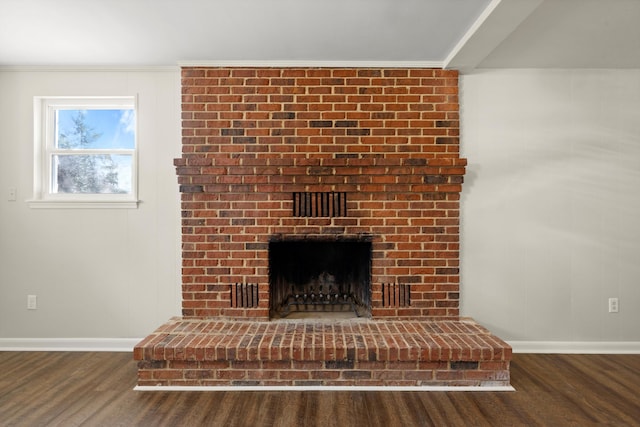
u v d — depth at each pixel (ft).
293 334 9.32
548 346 10.71
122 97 10.81
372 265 10.43
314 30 8.52
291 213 10.33
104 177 11.21
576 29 8.36
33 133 10.84
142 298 10.85
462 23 8.17
